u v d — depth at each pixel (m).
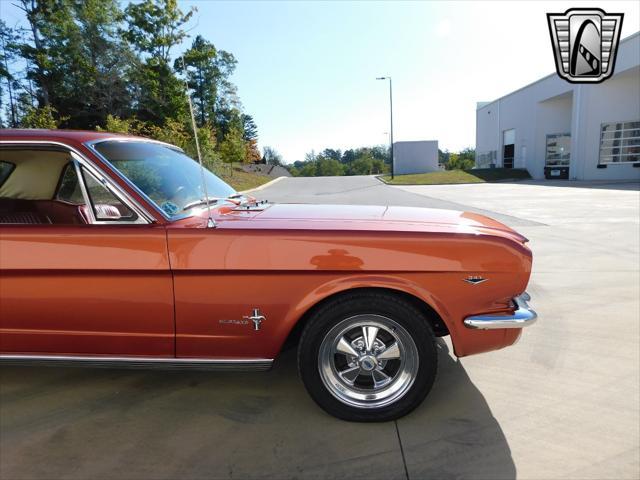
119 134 2.90
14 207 2.81
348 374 2.50
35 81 35.00
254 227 2.34
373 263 2.28
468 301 2.34
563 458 2.17
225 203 3.03
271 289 2.31
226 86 57.06
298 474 2.08
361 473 2.08
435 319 2.62
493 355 3.35
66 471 2.10
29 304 2.37
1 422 2.51
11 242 2.30
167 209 2.43
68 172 2.76
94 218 2.36
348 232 2.31
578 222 9.85
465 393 2.80
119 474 2.08
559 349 3.44
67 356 2.46
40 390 2.87
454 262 2.30
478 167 46.62
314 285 2.31
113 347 2.43
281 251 2.29
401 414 2.46
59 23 32.59
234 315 2.35
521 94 35.03
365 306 2.34
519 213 11.62
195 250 2.29
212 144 24.36
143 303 2.35
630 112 25.92
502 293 2.35
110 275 2.32
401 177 37.53
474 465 2.13
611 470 2.08
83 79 33.56
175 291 2.33
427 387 2.43
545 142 32.28
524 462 2.14
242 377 3.04
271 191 25.48
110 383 2.96
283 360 3.32
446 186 27.27
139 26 31.30
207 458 2.20
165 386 2.92
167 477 2.06
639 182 24.23
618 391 2.81
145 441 2.33
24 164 2.75
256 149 52.25
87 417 2.56
